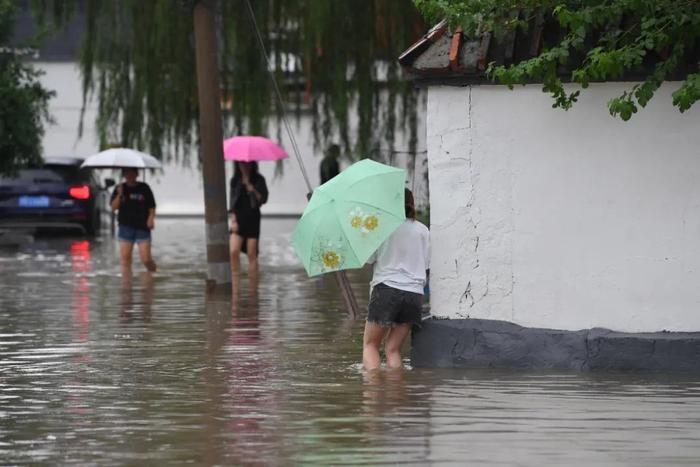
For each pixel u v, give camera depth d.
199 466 18.52
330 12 62.59
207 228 44.16
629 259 26.53
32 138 68.19
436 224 27.25
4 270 53.62
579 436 20.30
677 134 26.30
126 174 52.44
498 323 27.08
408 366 27.59
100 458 19.03
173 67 63.44
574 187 26.64
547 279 26.83
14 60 68.50
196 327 34.59
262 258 61.72
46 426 21.33
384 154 64.56
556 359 26.64
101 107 64.19
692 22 24.75
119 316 37.12
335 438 20.30
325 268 26.34
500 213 26.97
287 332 33.53
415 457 18.95
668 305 26.44
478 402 23.22
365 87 63.97
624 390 24.38
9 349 30.38
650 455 19.00
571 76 26.34
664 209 26.39
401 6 62.19
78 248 67.56
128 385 25.28
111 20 63.91
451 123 27.08
